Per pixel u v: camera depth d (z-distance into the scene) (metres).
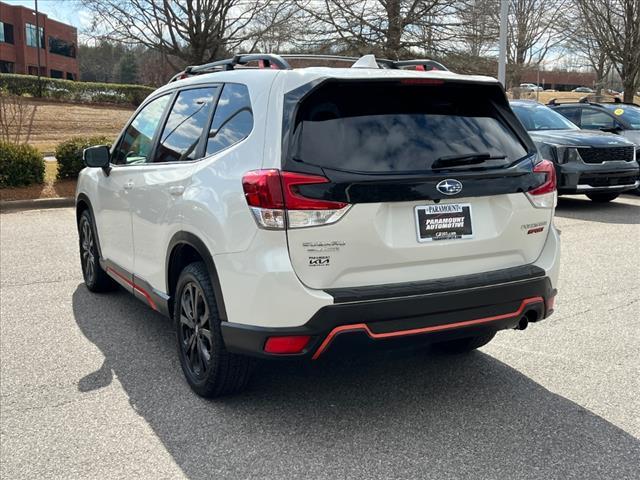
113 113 37.00
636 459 3.13
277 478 2.98
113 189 5.11
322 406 3.72
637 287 6.24
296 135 3.20
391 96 3.45
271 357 3.23
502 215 3.56
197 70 4.66
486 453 3.19
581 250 7.92
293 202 3.10
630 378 4.11
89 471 3.06
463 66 19.80
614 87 36.50
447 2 19.08
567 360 4.43
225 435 3.39
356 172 3.18
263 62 4.02
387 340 3.25
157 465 3.11
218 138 3.73
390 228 3.27
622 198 13.01
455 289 3.35
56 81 40.69
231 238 3.30
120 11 19.11
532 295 3.62
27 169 13.06
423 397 3.84
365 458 3.15
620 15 21.50
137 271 4.71
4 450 3.27
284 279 3.12
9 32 62.69
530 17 33.50
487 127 3.64
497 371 4.24
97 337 4.96
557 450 3.22
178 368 4.33
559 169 10.64
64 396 3.89
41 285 6.51
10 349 4.70
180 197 3.82
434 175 3.31
